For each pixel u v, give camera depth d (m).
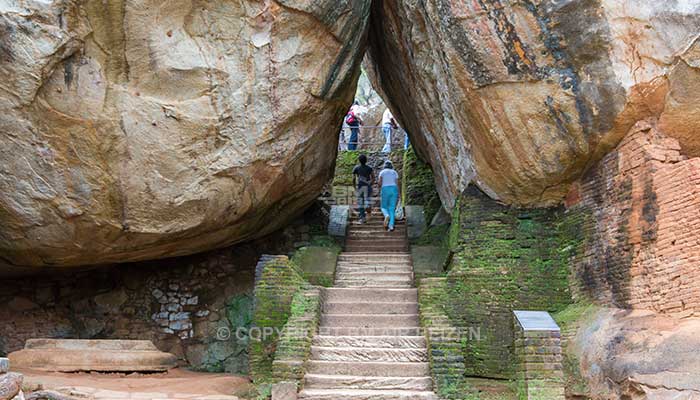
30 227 8.94
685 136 7.16
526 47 7.70
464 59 8.06
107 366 8.36
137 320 11.50
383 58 12.33
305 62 9.33
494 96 8.05
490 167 8.62
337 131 11.08
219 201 9.44
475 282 8.55
